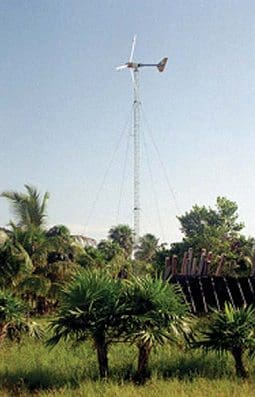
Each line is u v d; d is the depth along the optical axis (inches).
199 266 1105.4
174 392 451.5
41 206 1622.8
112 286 547.2
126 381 510.9
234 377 518.3
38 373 544.7
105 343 541.0
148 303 537.3
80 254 1764.3
